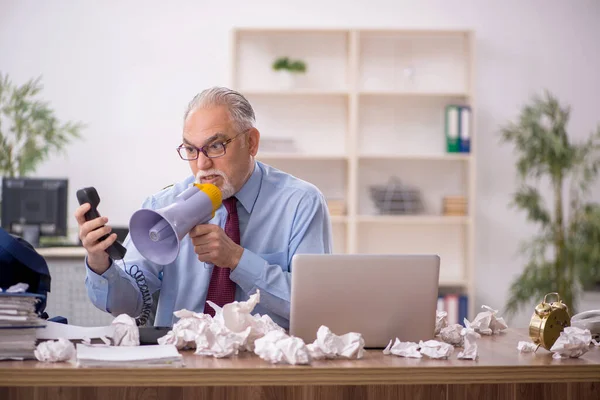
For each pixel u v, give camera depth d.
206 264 2.18
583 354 1.72
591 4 5.30
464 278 5.18
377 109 5.24
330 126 5.22
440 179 5.27
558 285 4.95
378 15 5.24
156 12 5.14
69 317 3.84
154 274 2.21
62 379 1.43
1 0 5.06
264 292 1.98
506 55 5.28
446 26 5.26
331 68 5.21
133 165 5.12
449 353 1.63
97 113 5.11
